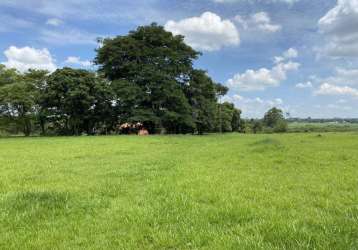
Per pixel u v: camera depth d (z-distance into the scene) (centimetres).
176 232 625
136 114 5438
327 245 531
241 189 970
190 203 809
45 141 3509
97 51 5816
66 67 5466
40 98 5397
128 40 5597
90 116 5662
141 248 568
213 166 1462
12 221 700
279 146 2277
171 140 3544
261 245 542
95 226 673
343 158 1673
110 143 3112
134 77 5600
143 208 783
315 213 723
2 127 5912
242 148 2309
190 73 5966
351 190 962
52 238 614
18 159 1883
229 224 665
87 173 1341
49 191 941
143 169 1410
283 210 755
